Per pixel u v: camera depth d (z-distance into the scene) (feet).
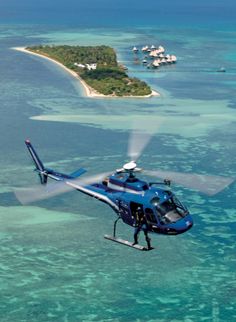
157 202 410.52
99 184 446.19
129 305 651.66
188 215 415.03
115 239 430.20
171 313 636.48
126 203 422.00
